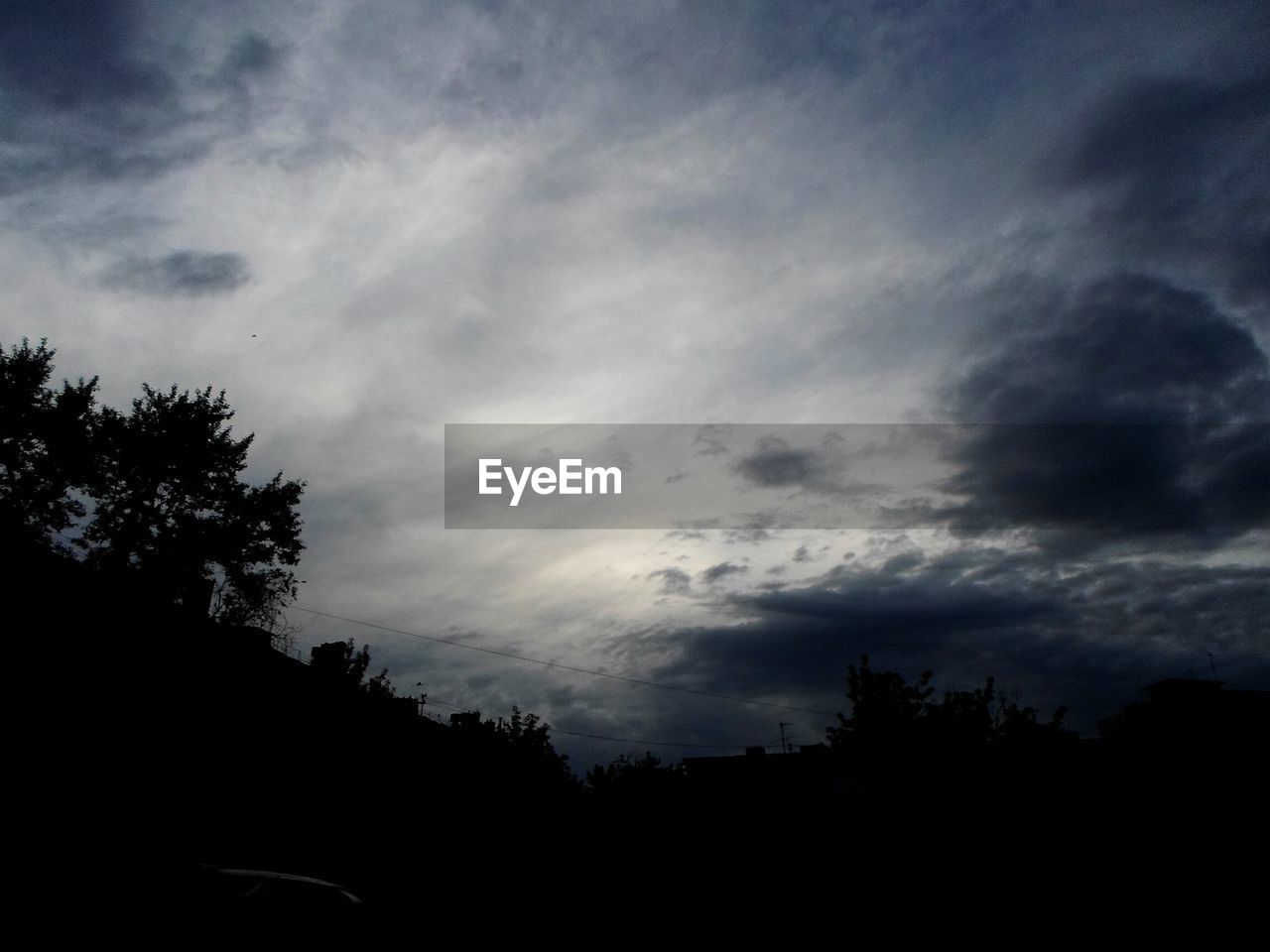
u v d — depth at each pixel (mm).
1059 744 25156
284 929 10695
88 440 32938
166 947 9672
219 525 34406
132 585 22031
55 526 32312
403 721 30750
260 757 23891
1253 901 19156
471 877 30062
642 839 36344
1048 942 21062
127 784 19250
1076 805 23219
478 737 36625
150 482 33781
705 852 34375
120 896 9766
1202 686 25391
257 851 22625
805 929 27438
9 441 31953
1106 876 21297
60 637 18969
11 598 18297
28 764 17297
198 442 34188
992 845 23547
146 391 34562
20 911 9148
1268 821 20594
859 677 27859
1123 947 19719
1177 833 21188
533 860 34219
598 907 30562
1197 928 19172
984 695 26578
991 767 25016
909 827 25078
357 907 11812
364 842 26594
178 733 21281
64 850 10125
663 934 27734
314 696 26781
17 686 17703
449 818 31281
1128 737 24562
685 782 38594
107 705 19516
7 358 32469
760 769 41406
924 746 25828
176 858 10992
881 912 25578
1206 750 22719
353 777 27188
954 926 23141
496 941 22750
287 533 35531
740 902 30531
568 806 38656
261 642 25688
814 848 32156
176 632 22266
